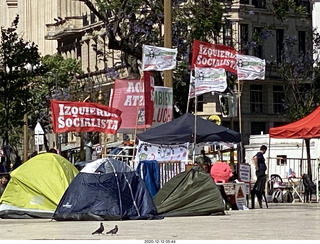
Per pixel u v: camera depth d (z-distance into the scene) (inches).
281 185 1316.4
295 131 1238.9
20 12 4424.2
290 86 2379.4
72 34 3513.8
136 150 1094.4
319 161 1332.4
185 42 1647.4
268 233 639.1
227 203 1023.6
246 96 2719.0
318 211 992.2
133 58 1595.7
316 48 2082.9
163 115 1117.1
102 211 832.9
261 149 1114.1
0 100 1702.8
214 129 1053.8
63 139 3221.0
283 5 1849.2
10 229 730.8
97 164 858.1
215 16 1652.3
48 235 647.8
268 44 2783.0
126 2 1524.4
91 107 1055.0
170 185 897.5
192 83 1105.4
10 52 1675.7
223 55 1096.8
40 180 906.7
